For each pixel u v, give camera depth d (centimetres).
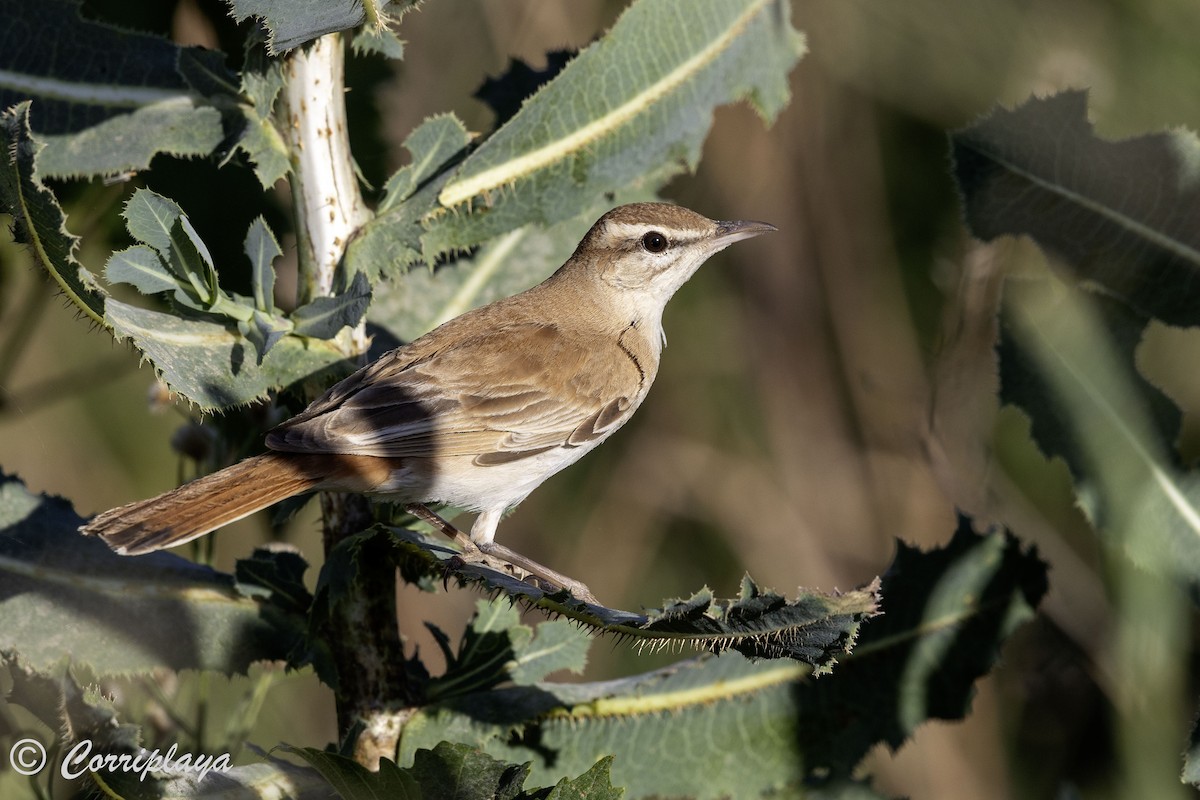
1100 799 1231
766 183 1487
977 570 810
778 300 1511
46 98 725
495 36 1363
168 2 988
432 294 933
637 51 792
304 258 724
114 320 610
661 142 829
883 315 1485
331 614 689
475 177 749
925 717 795
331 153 718
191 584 700
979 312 1152
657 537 1519
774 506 1505
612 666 1441
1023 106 831
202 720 836
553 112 762
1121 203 833
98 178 955
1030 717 1277
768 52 912
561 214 785
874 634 797
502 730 698
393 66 1009
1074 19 1148
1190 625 987
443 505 900
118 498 1364
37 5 724
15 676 609
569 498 1523
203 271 660
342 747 662
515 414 909
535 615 1050
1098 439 841
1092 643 1157
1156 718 976
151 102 729
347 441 775
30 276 1077
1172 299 834
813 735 779
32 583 679
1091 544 1213
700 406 1555
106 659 674
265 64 680
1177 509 829
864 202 1464
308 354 689
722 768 765
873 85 1359
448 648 729
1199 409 1228
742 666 775
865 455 1495
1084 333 852
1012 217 850
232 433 909
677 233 1046
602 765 587
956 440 1178
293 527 1129
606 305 1035
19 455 1344
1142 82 1117
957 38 1235
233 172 950
